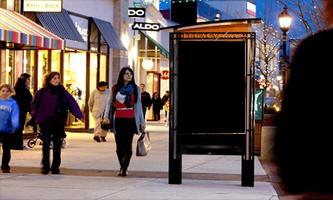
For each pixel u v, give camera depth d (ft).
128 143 45.42
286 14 80.48
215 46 39.73
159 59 156.56
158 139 88.99
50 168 47.88
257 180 44.06
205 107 40.19
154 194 36.63
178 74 40.27
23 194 35.73
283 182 7.01
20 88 62.59
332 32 6.97
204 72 39.96
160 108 144.46
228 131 40.16
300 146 6.87
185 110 40.52
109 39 102.22
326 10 7.14
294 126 6.91
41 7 77.46
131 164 54.39
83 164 53.42
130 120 45.01
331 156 6.83
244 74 39.70
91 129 98.43
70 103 46.42
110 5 109.09
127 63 112.27
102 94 79.97
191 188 39.50
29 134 74.23
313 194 6.84
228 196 35.99
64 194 36.06
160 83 163.94
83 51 96.99
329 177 6.82
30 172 46.88
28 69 81.82
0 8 74.79
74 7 94.68
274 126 7.12
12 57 77.41
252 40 39.47
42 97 45.93
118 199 34.47
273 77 198.29
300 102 6.91
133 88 45.27
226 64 39.83
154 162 56.34
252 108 39.88
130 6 129.29
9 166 48.93
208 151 40.55
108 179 43.52
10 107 45.70
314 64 6.95
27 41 68.95
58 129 46.29
